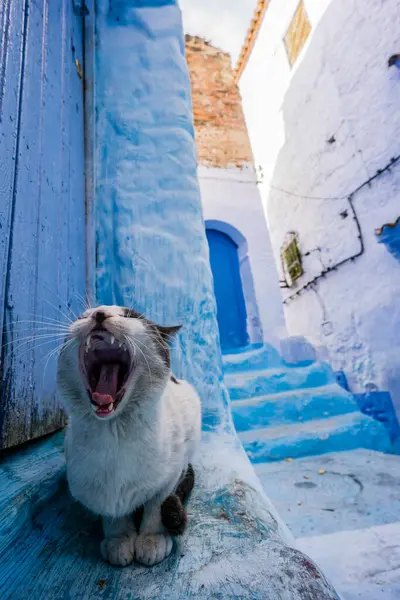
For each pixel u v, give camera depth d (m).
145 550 0.98
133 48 3.14
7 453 1.44
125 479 1.05
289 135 6.61
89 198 2.64
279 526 1.29
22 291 1.54
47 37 2.14
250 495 1.42
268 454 3.66
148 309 2.44
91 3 3.18
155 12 3.27
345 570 1.76
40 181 1.83
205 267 2.59
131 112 2.94
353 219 4.88
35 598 0.80
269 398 4.38
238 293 6.54
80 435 1.08
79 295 2.33
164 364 1.26
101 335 1.23
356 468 3.27
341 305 5.21
